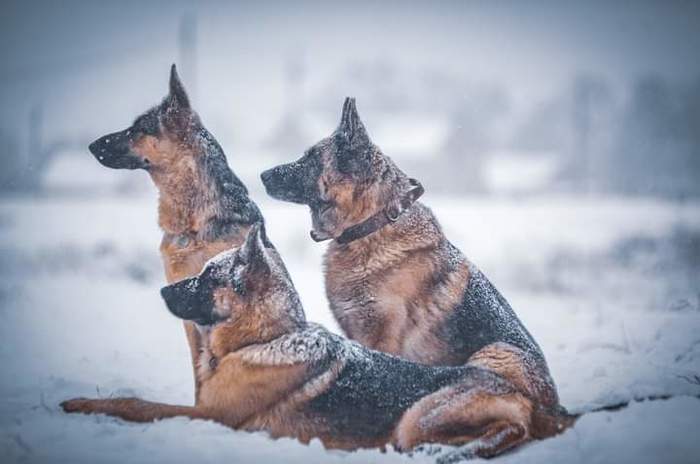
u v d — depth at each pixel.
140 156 7.80
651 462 5.91
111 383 8.15
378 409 6.29
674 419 6.43
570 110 104.69
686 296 14.59
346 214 7.91
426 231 7.80
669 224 30.11
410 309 7.59
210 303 6.51
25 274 18.53
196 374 6.97
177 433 6.27
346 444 6.28
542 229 30.09
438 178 73.50
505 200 53.53
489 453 6.07
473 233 28.14
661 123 70.06
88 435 6.26
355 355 6.55
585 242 25.50
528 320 12.80
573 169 79.75
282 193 8.28
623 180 65.56
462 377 6.39
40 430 6.34
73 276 18.52
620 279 18.33
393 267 7.68
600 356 9.75
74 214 36.56
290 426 6.38
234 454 5.95
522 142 105.38
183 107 7.84
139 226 31.23
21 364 9.28
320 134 102.06
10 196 53.03
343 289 7.86
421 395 6.30
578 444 6.23
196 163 7.74
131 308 14.07
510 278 18.67
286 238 26.31
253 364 6.42
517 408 6.32
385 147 86.44
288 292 6.69
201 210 7.69
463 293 7.51
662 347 9.84
